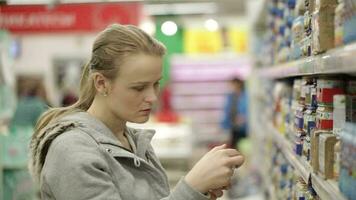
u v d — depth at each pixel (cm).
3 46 461
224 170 155
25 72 1048
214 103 1211
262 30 603
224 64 1205
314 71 169
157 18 1199
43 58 1052
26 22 712
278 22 328
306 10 197
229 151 161
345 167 130
